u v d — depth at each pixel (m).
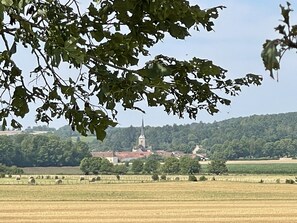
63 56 7.39
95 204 103.12
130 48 8.35
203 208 95.44
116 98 8.26
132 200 115.06
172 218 80.44
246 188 142.50
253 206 98.94
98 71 8.16
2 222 76.50
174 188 144.12
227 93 8.77
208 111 8.92
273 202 108.44
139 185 154.50
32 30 7.69
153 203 106.38
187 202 109.00
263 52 3.56
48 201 109.88
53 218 80.44
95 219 79.31
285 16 3.53
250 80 8.62
